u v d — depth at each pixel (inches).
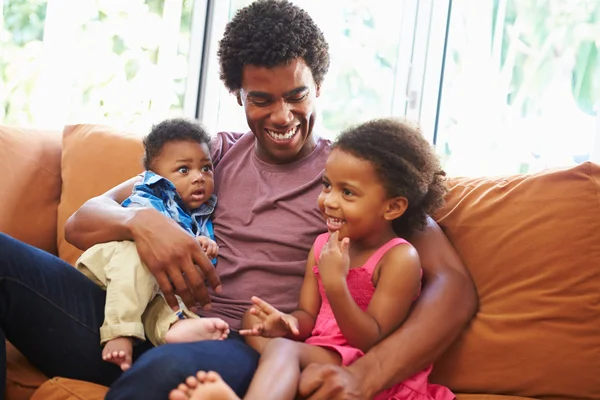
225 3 104.0
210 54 104.4
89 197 79.1
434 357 55.9
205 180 66.6
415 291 56.5
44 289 55.8
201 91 105.0
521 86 88.8
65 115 104.3
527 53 88.6
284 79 62.1
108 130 82.7
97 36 104.5
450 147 94.0
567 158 86.0
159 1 103.8
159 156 66.7
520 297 60.4
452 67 94.1
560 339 58.2
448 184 69.0
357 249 58.9
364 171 55.6
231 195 68.0
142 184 65.0
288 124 63.4
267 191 66.3
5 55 103.3
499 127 89.9
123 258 58.4
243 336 59.0
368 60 97.1
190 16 104.3
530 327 59.3
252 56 61.8
